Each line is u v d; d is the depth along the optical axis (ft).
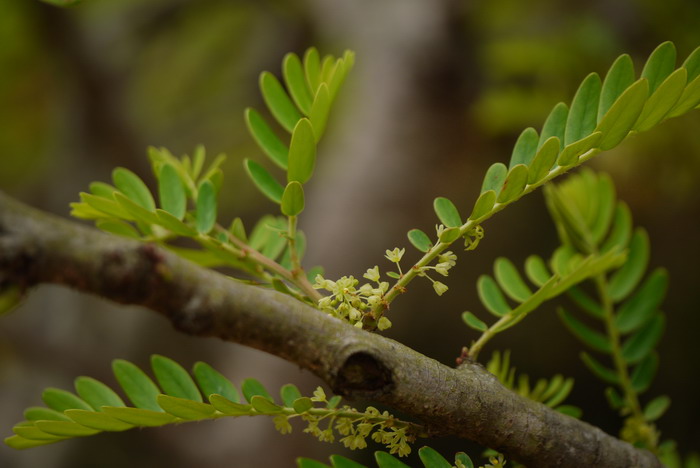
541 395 1.35
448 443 3.41
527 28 3.68
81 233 1.04
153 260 1.04
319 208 3.60
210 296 1.06
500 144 3.71
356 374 1.09
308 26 4.57
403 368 1.09
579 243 1.46
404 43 3.92
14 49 4.05
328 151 4.06
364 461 3.13
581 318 4.51
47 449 4.34
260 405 1.14
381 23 4.08
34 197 4.57
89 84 4.15
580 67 3.38
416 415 1.11
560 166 1.15
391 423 1.15
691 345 4.20
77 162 4.32
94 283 1.03
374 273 1.17
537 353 4.52
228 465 3.32
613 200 1.48
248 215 4.97
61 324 4.45
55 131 4.47
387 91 3.84
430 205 3.57
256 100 4.73
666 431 4.20
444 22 3.91
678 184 3.03
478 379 1.13
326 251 3.38
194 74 4.95
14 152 4.64
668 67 1.16
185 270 1.05
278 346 1.08
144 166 4.32
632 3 3.30
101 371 4.09
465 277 4.28
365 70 3.97
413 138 3.67
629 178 3.06
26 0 3.83
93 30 4.23
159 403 1.12
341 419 1.15
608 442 1.17
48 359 4.02
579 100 1.18
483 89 3.80
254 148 4.78
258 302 1.07
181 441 3.51
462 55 3.86
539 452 1.14
